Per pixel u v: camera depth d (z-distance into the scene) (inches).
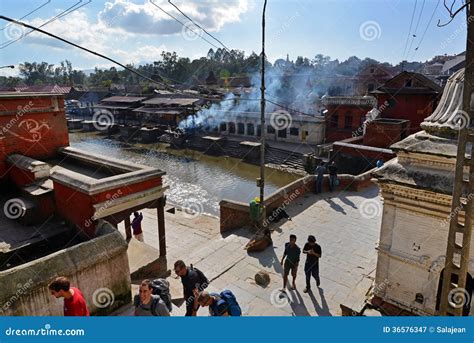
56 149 533.0
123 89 3169.3
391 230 275.4
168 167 1604.3
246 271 415.2
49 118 519.2
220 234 602.9
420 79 1208.8
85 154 484.7
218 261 441.4
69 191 372.2
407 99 1215.6
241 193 1221.1
